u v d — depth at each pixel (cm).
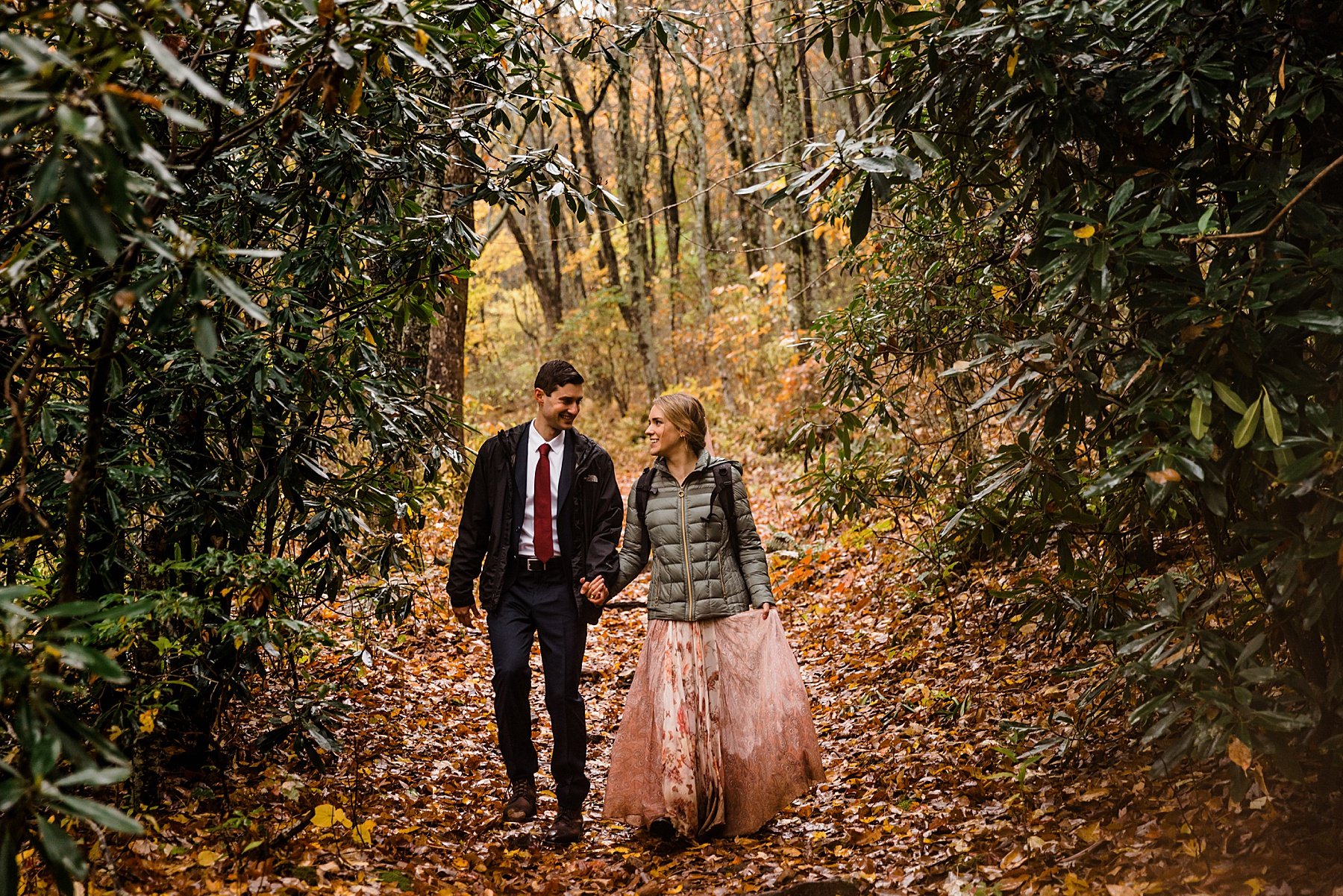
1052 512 344
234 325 333
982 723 447
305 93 260
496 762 488
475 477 424
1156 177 296
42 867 282
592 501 421
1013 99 304
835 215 552
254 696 457
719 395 1820
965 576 634
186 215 332
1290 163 299
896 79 335
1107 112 297
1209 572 329
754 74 1772
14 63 198
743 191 322
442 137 414
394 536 420
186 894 276
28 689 191
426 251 404
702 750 389
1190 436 257
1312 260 251
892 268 568
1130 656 340
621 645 723
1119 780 346
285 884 289
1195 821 302
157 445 345
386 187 409
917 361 535
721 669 401
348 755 441
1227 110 285
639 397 2352
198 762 377
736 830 392
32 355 273
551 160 416
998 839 335
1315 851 276
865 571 764
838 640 670
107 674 175
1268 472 254
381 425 375
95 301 271
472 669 634
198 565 308
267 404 373
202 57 254
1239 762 253
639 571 423
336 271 394
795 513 1036
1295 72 260
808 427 571
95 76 170
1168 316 258
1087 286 306
